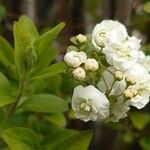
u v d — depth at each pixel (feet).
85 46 0.45
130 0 0.66
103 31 0.44
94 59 0.42
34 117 0.55
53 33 0.43
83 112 0.42
